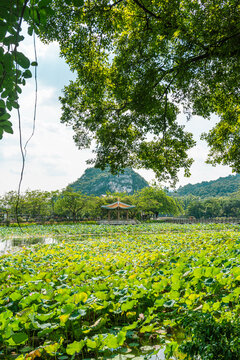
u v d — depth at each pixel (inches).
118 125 418.3
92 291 158.6
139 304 145.6
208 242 439.5
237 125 493.7
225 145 550.9
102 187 5108.3
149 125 422.3
